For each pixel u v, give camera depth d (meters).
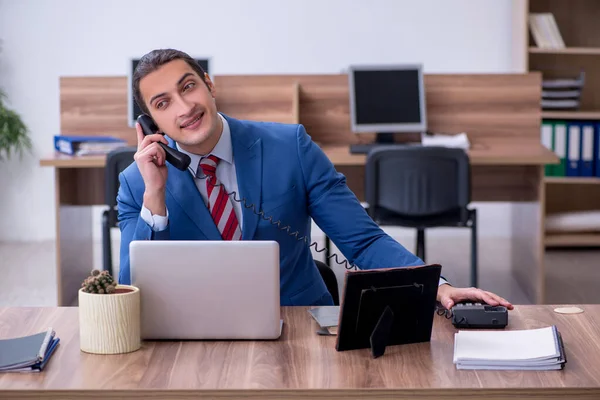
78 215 5.51
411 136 5.61
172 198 2.53
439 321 2.28
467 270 6.11
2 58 6.78
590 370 1.92
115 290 2.08
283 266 2.61
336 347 2.05
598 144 6.29
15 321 2.30
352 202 2.65
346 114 5.48
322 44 6.86
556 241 6.16
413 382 1.85
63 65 6.81
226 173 2.58
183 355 2.02
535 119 5.50
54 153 5.19
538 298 5.21
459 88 5.50
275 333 2.12
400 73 5.42
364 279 2.01
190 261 2.09
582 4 6.61
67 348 2.08
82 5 6.76
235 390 1.82
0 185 6.92
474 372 1.91
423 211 4.80
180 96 2.37
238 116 5.42
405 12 6.83
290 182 2.62
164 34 6.82
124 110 5.43
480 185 5.64
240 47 6.84
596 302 5.29
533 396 1.82
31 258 6.43
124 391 1.82
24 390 1.83
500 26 6.84
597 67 6.68
